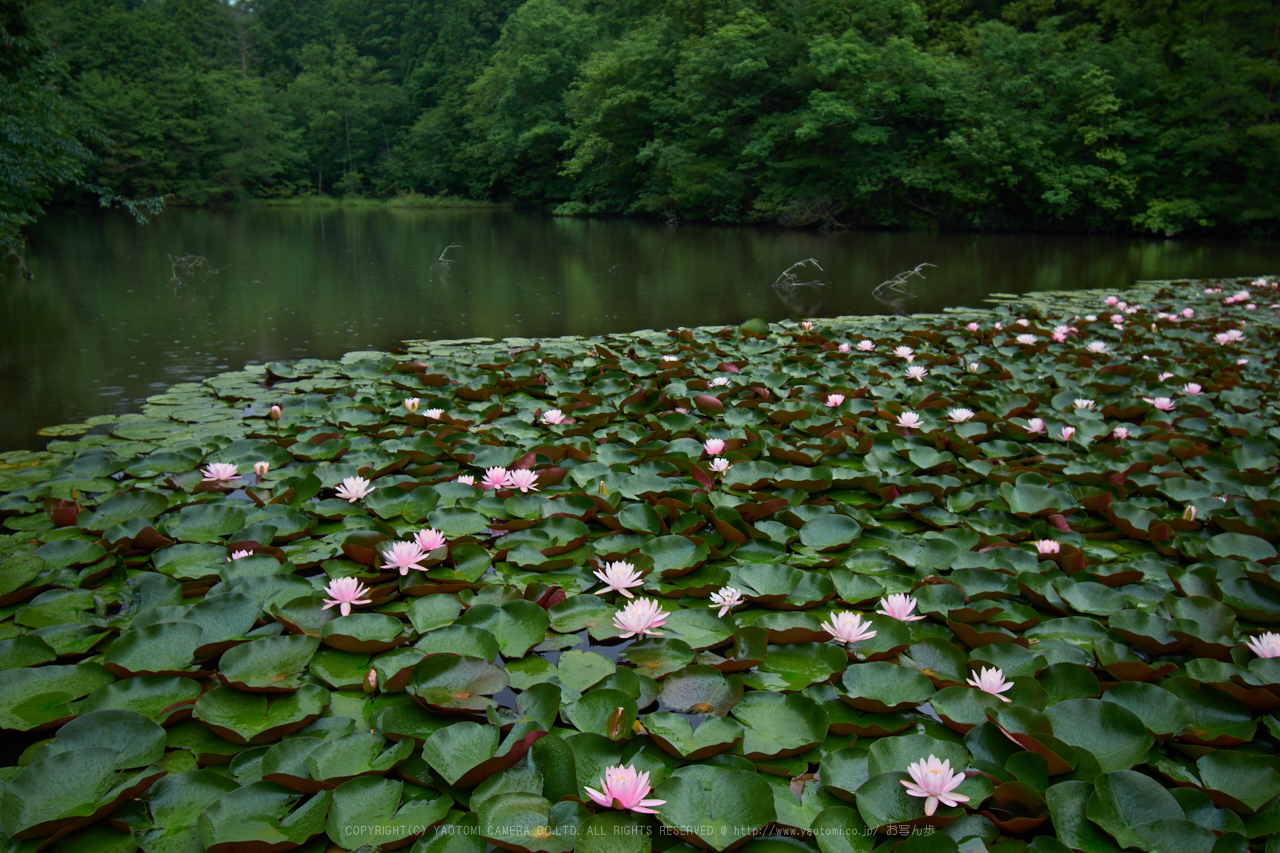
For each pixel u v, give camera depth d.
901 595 2.17
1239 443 3.58
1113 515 2.77
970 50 22.86
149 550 2.54
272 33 46.88
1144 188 19.41
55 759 1.51
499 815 1.42
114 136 27.47
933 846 1.34
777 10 22.41
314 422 3.87
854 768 1.58
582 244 16.11
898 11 21.16
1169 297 8.98
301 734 1.68
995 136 18.52
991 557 2.48
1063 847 1.36
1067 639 2.07
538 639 2.03
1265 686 1.72
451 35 37.41
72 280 9.87
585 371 4.81
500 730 1.69
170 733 1.69
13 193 8.62
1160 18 20.58
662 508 2.82
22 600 2.24
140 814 1.45
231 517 2.70
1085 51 19.69
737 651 2.00
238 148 33.16
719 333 6.23
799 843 1.42
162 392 4.73
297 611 2.08
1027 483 2.99
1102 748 1.65
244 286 9.62
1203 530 2.73
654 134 25.52
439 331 6.89
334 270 11.38
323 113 38.75
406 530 2.67
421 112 39.75
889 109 20.41
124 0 40.44
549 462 3.31
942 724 1.75
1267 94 18.56
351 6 47.38
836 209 20.80
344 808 1.45
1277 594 2.22
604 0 31.22
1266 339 6.17
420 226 21.16
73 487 2.99
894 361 5.11
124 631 2.08
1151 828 1.39
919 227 20.62
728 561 2.56
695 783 1.51
